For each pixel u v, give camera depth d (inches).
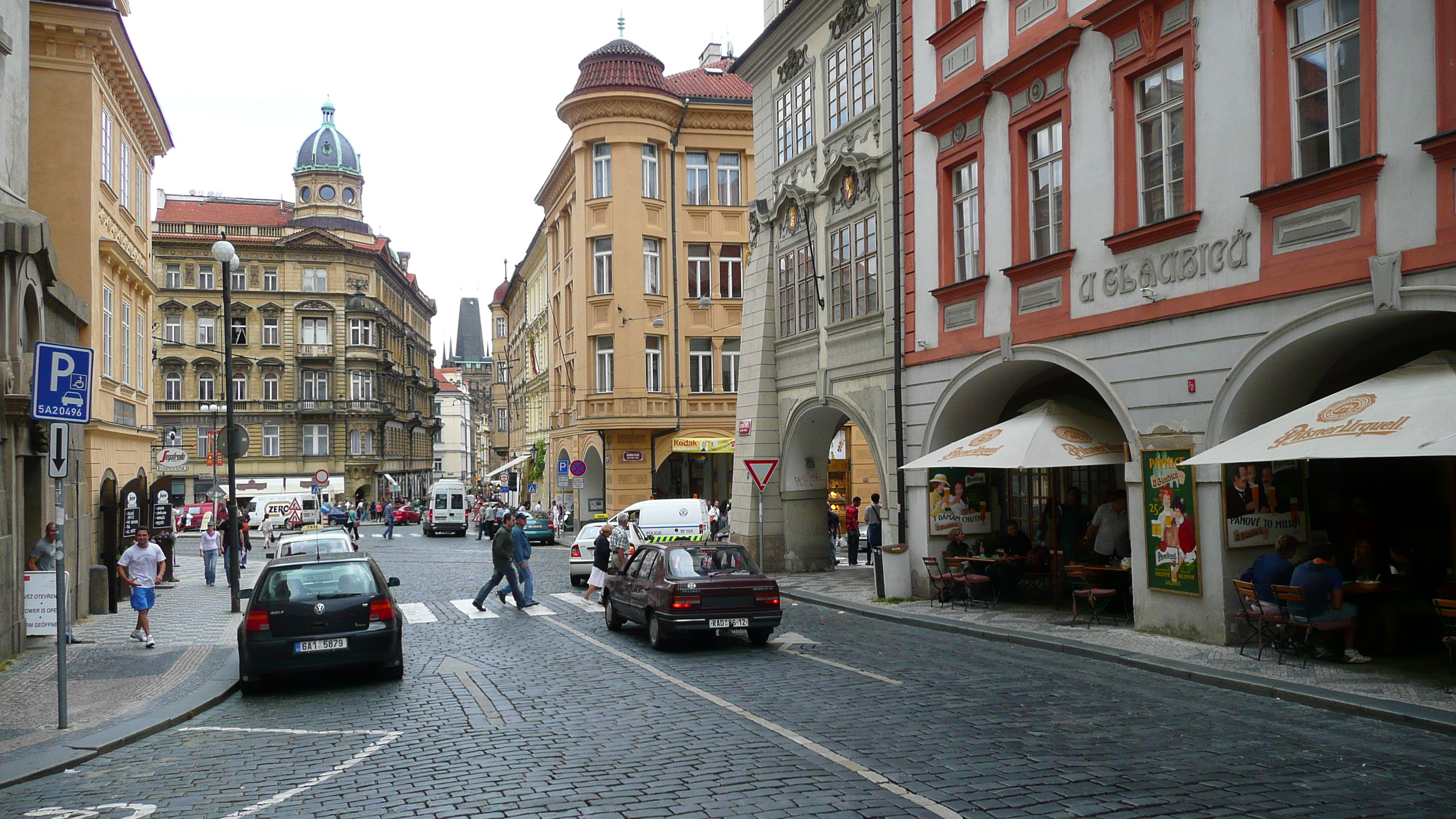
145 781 309.4
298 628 450.9
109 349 920.3
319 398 2974.9
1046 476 740.0
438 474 5777.6
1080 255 580.7
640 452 1582.2
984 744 317.7
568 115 1605.6
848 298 861.8
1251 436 425.4
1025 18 631.2
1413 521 484.1
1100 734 329.7
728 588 546.9
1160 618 529.0
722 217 1617.9
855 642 561.3
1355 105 425.1
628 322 1547.7
